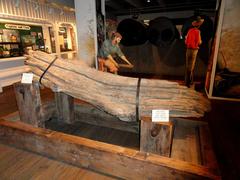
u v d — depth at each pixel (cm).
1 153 178
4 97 361
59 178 147
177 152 159
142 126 142
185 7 527
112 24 599
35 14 512
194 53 402
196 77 546
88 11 381
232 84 333
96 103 156
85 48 409
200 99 146
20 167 159
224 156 175
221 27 315
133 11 578
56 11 592
